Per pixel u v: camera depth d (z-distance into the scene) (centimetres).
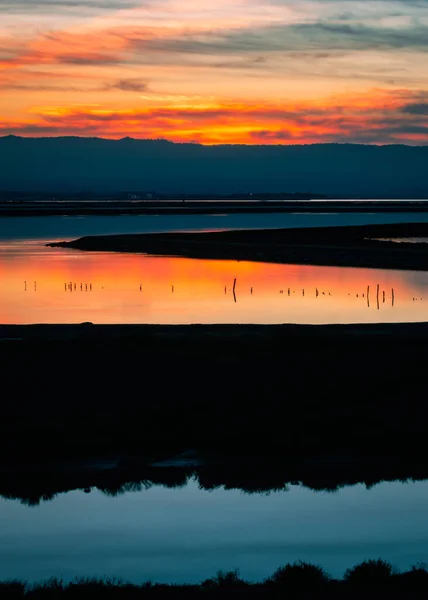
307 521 2719
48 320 6850
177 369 4459
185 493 3017
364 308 7550
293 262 11919
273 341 5047
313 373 4412
